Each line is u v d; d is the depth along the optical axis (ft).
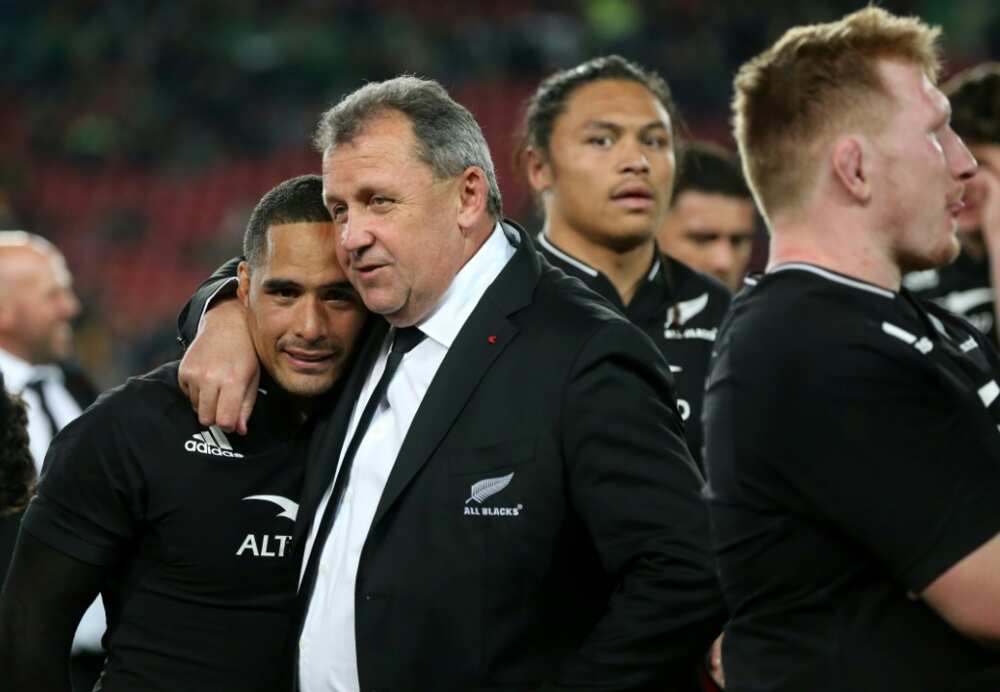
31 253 58.29
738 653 23.99
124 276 173.37
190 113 200.54
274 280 28.40
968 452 21.98
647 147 39.06
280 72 202.90
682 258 46.65
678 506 26.04
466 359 27.37
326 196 27.73
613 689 25.46
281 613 29.84
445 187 27.35
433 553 26.48
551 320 27.63
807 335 22.75
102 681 29.84
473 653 26.23
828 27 24.56
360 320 29.22
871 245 23.66
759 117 24.66
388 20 210.59
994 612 21.21
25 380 56.18
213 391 28.89
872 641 22.16
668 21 204.95
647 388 27.04
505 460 26.58
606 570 26.76
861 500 21.90
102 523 29.04
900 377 22.12
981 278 40.86
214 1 216.33
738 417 23.50
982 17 198.90
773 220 24.76
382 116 27.20
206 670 29.32
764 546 23.26
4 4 220.84
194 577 29.35
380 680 26.53
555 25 207.51
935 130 23.63
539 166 40.88
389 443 27.76
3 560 38.75
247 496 29.55
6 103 206.69
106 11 219.61
